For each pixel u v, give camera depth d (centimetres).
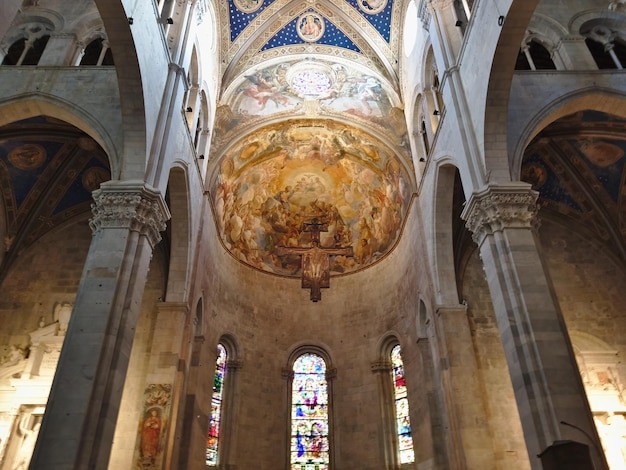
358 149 2498
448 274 1875
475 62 1473
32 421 1695
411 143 2219
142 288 1218
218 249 2327
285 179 2711
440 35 1736
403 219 2325
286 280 2666
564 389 1037
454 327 1791
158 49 1492
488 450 1596
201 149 2081
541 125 1462
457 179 1894
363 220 2673
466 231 1994
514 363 1113
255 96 2391
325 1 2347
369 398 2314
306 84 2427
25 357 1791
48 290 1888
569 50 1625
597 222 1978
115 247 1195
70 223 1983
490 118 1386
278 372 2438
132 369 1730
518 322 1133
